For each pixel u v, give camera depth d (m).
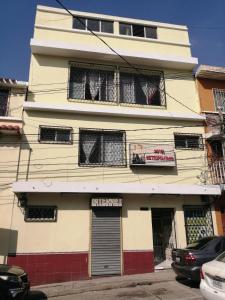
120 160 13.23
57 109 12.85
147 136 13.73
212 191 13.01
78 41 14.31
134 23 15.58
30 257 11.12
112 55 14.00
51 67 13.68
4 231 11.20
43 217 11.75
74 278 11.25
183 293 8.69
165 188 12.61
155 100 14.68
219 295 5.75
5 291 7.51
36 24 14.05
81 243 11.70
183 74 15.30
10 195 11.61
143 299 8.37
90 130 13.17
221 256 6.57
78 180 12.45
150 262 12.06
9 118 12.31
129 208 12.55
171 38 15.73
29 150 12.27
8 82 12.80
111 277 11.36
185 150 13.98
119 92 14.18
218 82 15.65
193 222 13.31
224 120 14.45
